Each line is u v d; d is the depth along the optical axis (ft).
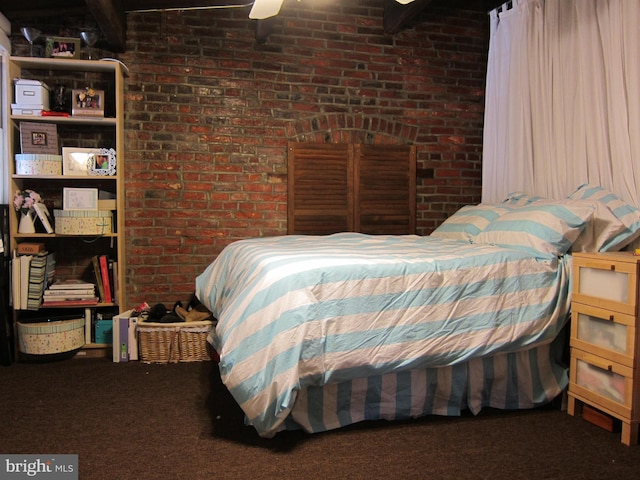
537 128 10.57
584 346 7.11
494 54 12.01
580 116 9.48
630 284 6.35
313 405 6.63
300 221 12.22
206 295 9.72
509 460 5.94
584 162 9.41
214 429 6.73
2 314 9.59
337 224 12.43
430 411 7.15
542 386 7.57
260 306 6.18
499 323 7.09
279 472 5.61
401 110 12.82
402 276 6.73
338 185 12.41
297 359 5.91
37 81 10.18
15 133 10.43
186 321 10.15
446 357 6.81
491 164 12.18
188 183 11.69
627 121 8.43
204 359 10.03
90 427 6.77
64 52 10.53
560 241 7.82
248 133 11.96
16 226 10.25
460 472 5.65
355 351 6.36
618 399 6.55
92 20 11.25
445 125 13.10
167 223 11.63
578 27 9.43
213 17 11.72
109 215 10.56
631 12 8.28
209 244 11.85
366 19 12.54
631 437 6.34
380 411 6.91
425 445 6.31
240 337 6.10
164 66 11.51
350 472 5.63
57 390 8.25
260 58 11.99
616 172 8.67
